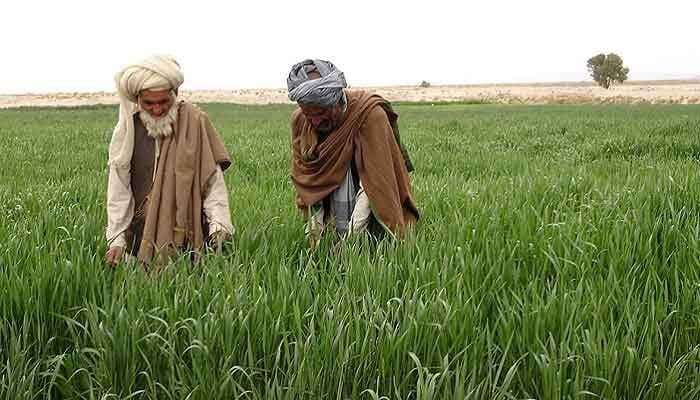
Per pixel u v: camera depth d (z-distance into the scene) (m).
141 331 3.30
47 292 3.66
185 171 4.08
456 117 33.75
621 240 4.46
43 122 30.23
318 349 3.07
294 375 2.94
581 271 4.01
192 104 4.23
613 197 5.66
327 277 3.95
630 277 4.01
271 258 4.34
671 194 5.54
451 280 3.65
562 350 2.98
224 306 3.25
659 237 4.71
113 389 3.12
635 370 3.06
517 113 38.50
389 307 3.31
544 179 7.07
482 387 2.92
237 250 4.26
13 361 3.12
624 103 72.94
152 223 4.05
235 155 12.38
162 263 4.04
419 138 17.34
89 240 4.68
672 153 12.33
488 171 10.23
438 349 3.10
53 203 6.64
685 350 3.38
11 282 3.66
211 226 4.19
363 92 4.48
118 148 4.09
